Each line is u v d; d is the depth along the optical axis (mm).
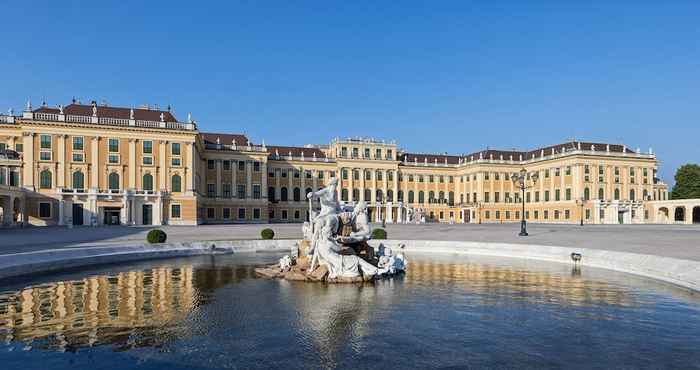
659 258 20016
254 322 12328
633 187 101750
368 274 19219
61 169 70750
